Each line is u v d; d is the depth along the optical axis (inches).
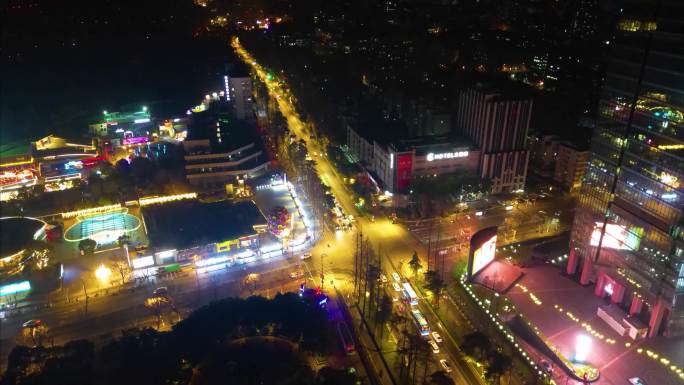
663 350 6889.8
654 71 6427.2
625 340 7081.7
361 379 6353.3
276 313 7175.2
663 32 6259.8
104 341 7362.2
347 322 7628.0
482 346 6525.6
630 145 6963.6
